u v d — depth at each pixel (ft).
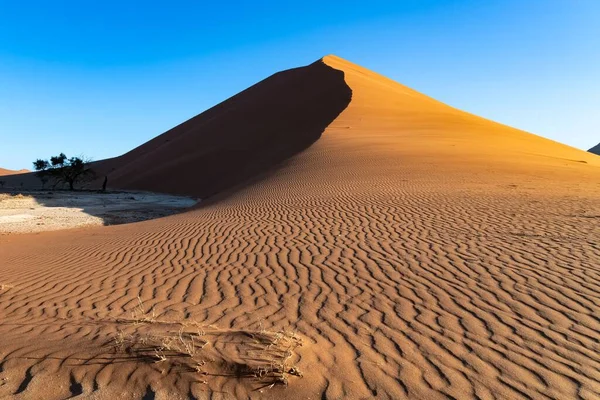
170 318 17.30
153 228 42.73
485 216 35.27
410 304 18.06
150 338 13.94
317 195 53.47
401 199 45.42
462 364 12.90
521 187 51.01
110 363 12.64
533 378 12.07
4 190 152.76
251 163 131.03
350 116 140.56
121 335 13.99
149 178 155.12
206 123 202.18
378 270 22.95
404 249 26.84
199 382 11.70
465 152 83.25
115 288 22.20
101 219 72.18
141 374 12.06
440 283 20.45
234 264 25.86
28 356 13.28
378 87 192.03
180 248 31.32
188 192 134.41
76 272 25.99
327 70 206.08
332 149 91.09
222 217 45.73
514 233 29.35
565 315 16.33
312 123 148.05
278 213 44.14
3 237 49.08
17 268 28.17
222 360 12.49
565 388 11.57
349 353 13.65
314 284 21.27
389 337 14.88
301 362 12.86
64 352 13.41
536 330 15.15
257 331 14.67
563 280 20.03
